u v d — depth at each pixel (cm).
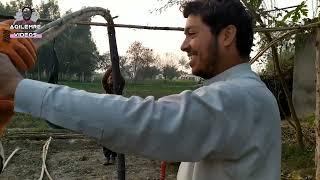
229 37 157
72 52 743
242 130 143
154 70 3731
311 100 1340
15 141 1234
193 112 135
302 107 1364
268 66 1359
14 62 124
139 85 3056
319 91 525
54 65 152
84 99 127
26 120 1553
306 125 1096
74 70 1905
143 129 128
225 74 159
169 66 3784
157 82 3606
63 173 938
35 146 1192
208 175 152
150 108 131
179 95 140
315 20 554
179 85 3058
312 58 1312
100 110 126
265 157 151
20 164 1005
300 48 1319
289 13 516
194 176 158
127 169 959
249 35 161
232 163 147
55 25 145
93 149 1181
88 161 1041
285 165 848
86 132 126
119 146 130
